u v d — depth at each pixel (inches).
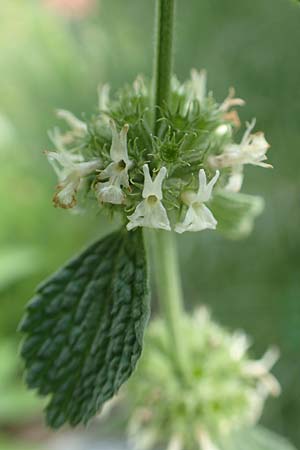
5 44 19.4
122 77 17.1
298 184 15.7
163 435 6.8
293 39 15.4
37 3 20.0
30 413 13.9
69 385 5.3
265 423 14.7
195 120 5.6
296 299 15.0
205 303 16.4
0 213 17.4
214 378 6.9
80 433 15.2
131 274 5.4
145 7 17.7
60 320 5.4
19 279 16.0
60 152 5.7
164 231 6.2
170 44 5.4
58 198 5.5
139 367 6.8
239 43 15.7
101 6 17.9
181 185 5.4
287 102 15.3
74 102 17.6
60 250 17.5
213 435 6.8
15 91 18.3
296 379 14.7
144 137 5.5
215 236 15.9
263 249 16.0
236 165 5.7
